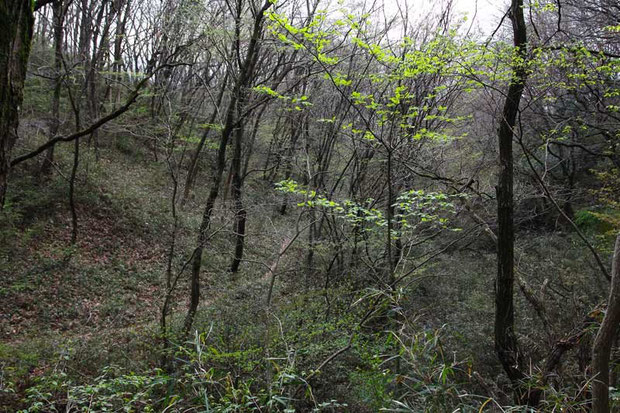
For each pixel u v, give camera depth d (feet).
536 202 39.47
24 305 31.86
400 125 23.34
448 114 28.60
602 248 34.94
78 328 31.24
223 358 17.83
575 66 21.12
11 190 41.22
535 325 23.81
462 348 23.93
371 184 31.83
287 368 14.78
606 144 42.65
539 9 19.21
